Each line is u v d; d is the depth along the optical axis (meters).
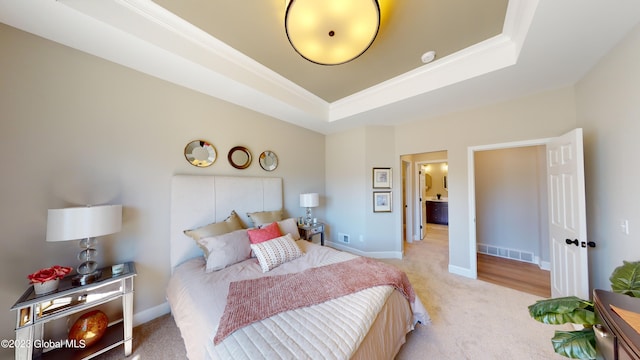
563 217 2.12
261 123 3.19
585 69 2.02
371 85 2.86
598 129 1.89
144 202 2.08
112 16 1.48
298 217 3.79
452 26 1.80
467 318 2.08
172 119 2.28
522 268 3.31
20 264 1.50
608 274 1.78
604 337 0.90
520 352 1.66
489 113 2.87
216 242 2.10
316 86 2.88
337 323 1.20
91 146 1.80
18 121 1.51
